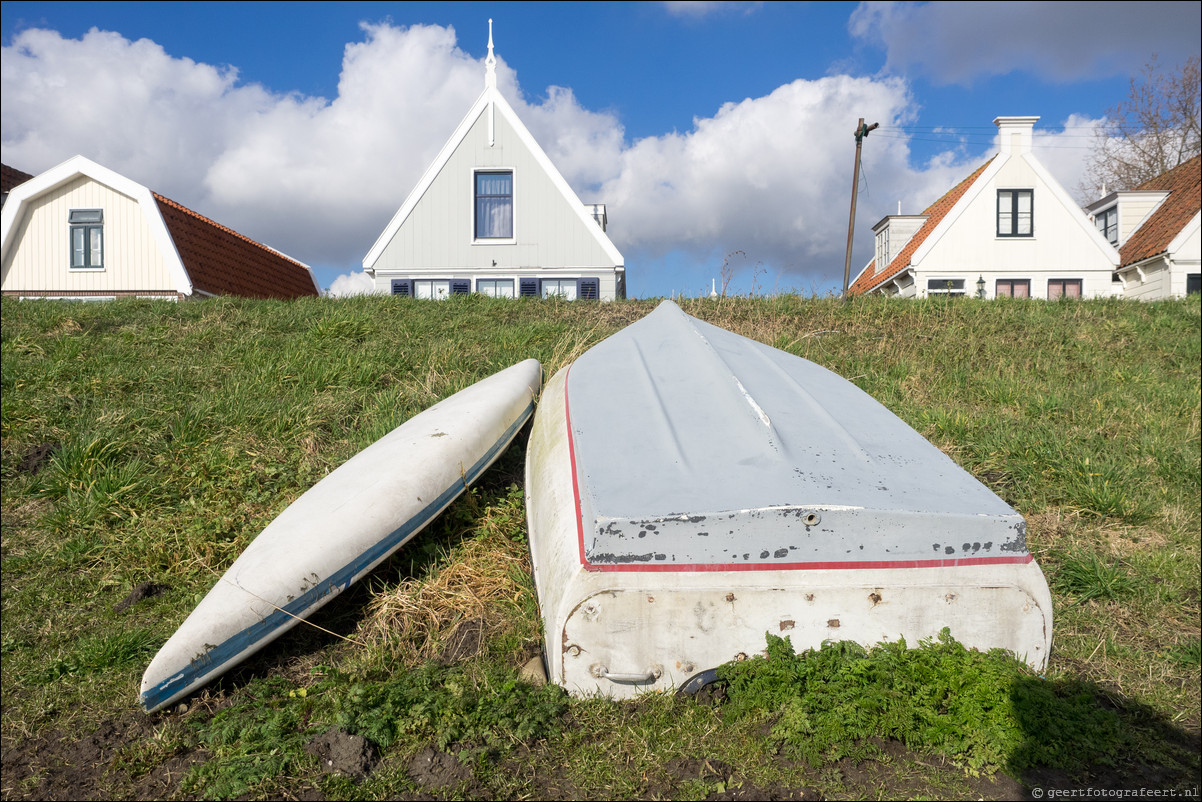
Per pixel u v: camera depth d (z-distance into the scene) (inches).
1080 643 138.8
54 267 637.3
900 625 107.9
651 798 91.7
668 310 197.5
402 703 108.6
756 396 143.6
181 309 357.1
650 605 105.3
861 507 105.9
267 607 123.9
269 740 102.8
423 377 261.9
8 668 129.0
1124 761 100.7
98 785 99.0
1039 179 715.4
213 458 199.2
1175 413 269.3
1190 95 1213.7
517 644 126.3
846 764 96.8
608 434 132.4
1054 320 373.1
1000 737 97.6
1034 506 196.5
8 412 221.6
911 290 757.9
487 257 627.8
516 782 94.5
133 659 130.6
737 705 102.5
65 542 171.8
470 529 163.8
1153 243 743.7
